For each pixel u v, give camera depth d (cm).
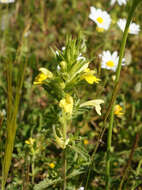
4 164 24
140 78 58
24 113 50
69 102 27
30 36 62
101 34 52
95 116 49
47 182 31
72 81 27
